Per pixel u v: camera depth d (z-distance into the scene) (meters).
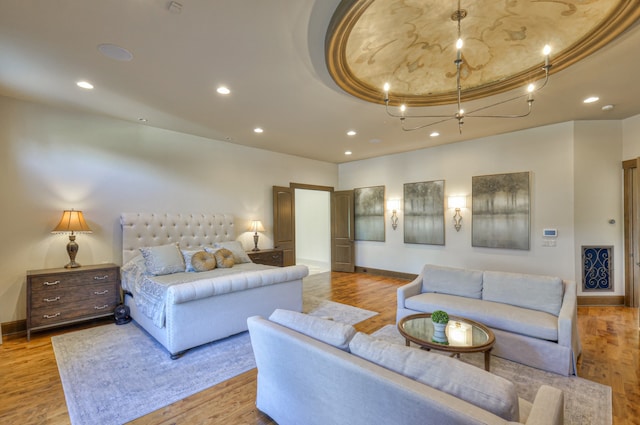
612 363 2.77
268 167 6.39
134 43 2.40
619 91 3.38
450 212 5.84
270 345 1.82
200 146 5.30
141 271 3.87
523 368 2.68
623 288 4.50
